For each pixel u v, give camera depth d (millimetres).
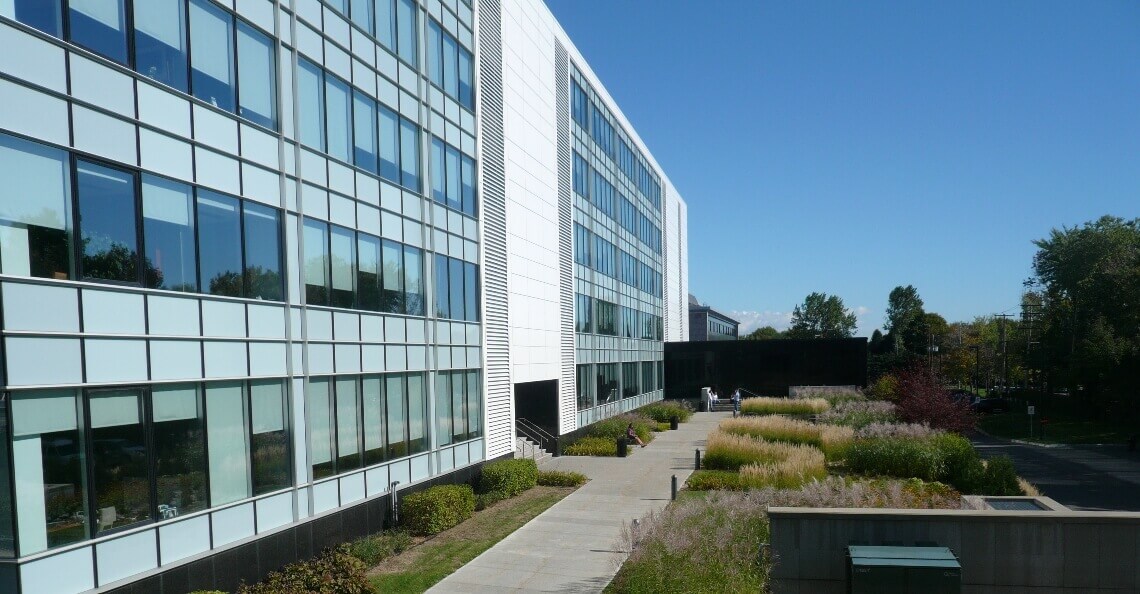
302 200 13703
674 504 17406
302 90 13875
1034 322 72125
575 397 33062
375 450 15859
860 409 35938
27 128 8727
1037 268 74875
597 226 38375
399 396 17000
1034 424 46969
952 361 81938
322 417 14078
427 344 18344
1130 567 9984
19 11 8711
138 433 10062
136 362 10062
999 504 12109
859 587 9570
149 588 9914
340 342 14711
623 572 12680
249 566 11789
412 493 17031
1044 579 10164
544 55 29281
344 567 12164
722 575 10602
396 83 17312
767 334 137375
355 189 15477
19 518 8406
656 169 56875
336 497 14359
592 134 37625
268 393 12680
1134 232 67125
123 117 10008
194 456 11000
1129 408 44188
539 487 22219
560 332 30828
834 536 10594
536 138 27969
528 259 26641
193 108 11258
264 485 12453
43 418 8781
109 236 9781
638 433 34094
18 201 8633
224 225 11836
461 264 20578
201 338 11195
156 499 10273
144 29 10438
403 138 17578
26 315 8625
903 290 125500
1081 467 30016
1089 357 47281
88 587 9133
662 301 59344
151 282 10414
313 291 13961
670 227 63281
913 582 9453
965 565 10305
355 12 15703
